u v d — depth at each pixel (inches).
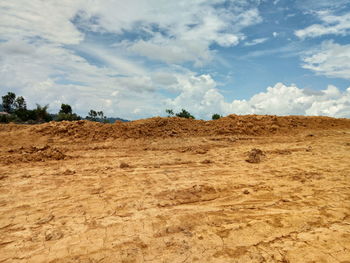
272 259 105.7
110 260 108.0
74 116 1208.8
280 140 484.7
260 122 616.7
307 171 250.2
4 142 400.2
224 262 105.0
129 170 264.5
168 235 128.8
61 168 270.5
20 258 110.9
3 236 129.8
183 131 526.6
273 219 143.9
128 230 134.4
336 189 191.5
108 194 189.9
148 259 108.3
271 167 274.1
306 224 135.6
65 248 117.7
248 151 358.3
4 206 167.0
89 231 133.6
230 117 652.7
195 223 141.8
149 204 170.7
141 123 530.6
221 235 127.3
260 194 189.3
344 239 118.0
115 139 452.8
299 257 106.0
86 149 386.3
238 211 157.9
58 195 187.5
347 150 358.6
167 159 320.8
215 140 472.4
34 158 307.4
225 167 278.8
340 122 728.3
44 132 456.1
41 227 138.8
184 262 105.7
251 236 125.6
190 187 205.5
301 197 179.3
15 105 1776.6
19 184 212.4
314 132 585.9
